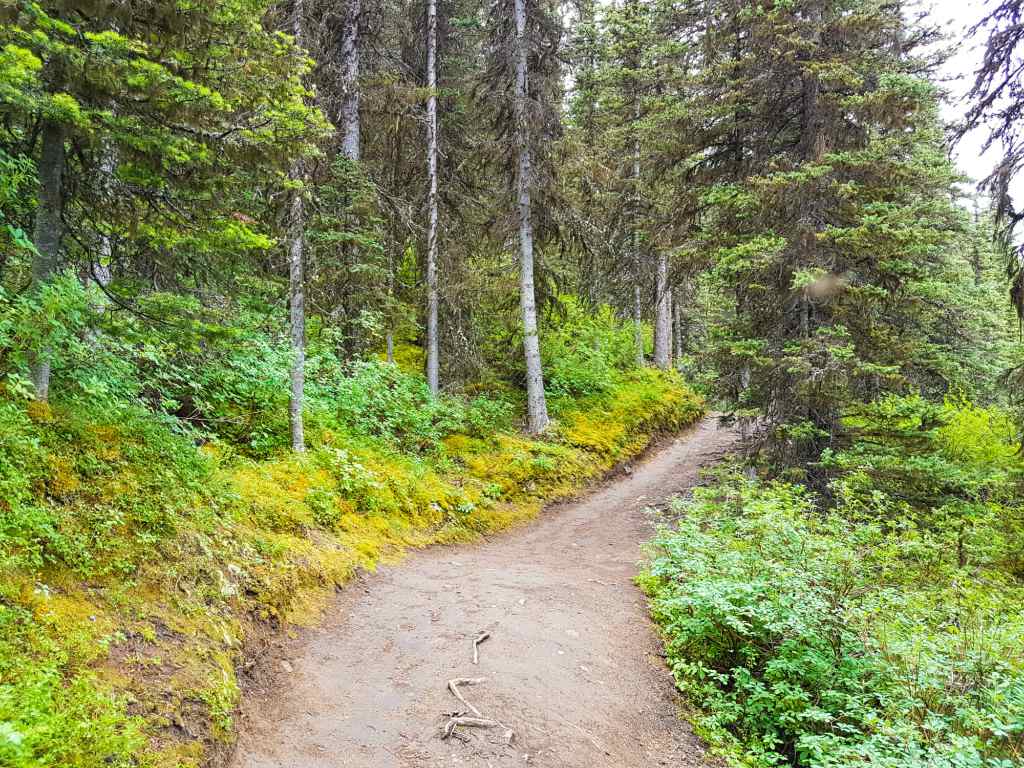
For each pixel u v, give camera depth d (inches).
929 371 541.0
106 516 212.5
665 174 590.6
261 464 384.2
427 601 318.7
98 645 167.9
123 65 218.1
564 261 839.1
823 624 266.2
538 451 657.0
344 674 233.3
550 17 694.5
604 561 450.0
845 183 439.8
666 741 230.2
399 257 688.4
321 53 529.0
